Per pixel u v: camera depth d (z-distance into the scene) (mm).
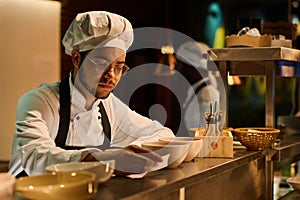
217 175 2090
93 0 4863
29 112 2125
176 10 5738
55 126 2293
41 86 2387
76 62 2264
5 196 1347
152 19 5785
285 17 4371
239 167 2297
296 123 3352
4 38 3592
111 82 2205
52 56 3867
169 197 1728
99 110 2453
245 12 4930
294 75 3557
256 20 3016
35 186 1451
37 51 3750
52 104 2270
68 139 2336
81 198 1361
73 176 1479
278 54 2668
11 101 3637
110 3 5070
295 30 3381
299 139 3062
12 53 3615
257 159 2477
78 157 1770
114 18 2160
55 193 1324
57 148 1896
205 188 2006
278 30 3281
